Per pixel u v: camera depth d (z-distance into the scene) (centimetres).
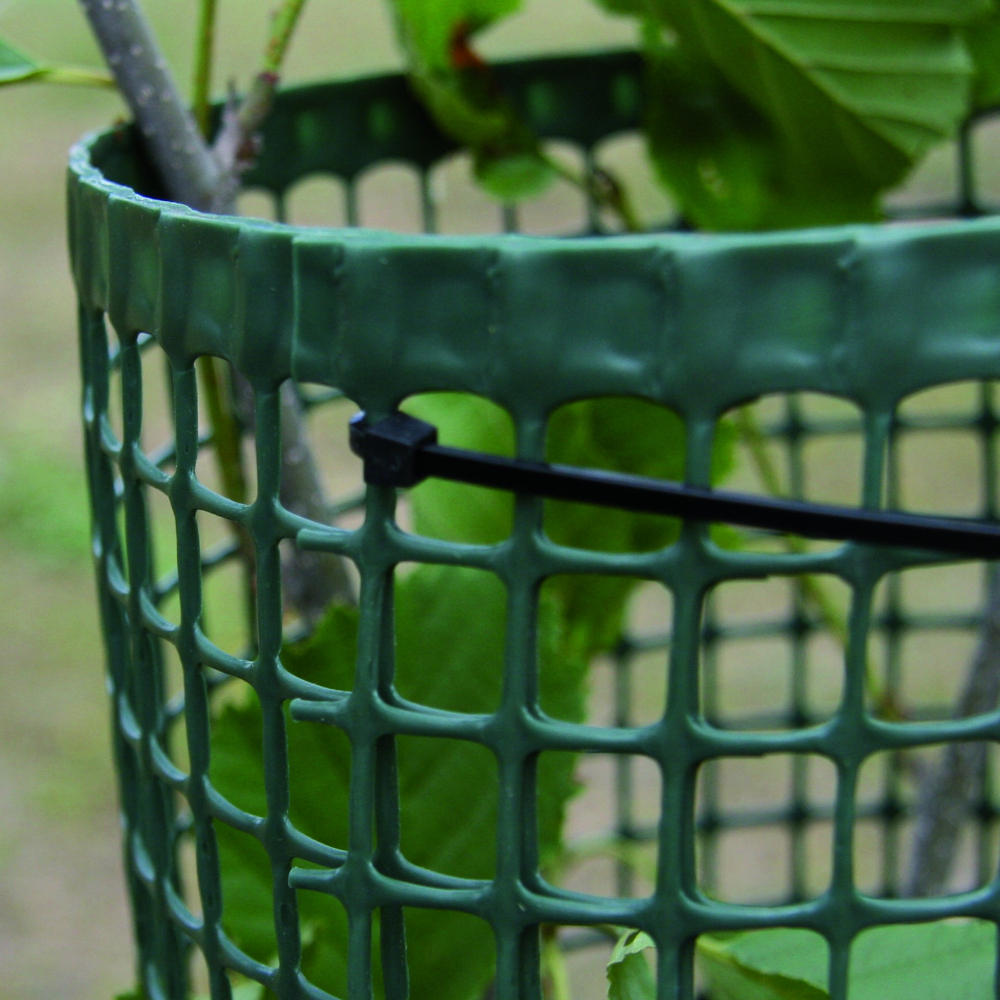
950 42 41
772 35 41
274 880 32
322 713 31
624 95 48
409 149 47
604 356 30
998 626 40
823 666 116
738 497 30
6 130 195
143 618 33
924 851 42
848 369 29
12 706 116
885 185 44
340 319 30
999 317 29
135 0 38
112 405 61
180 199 38
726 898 94
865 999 35
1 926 99
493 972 35
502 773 31
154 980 36
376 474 30
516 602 30
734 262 29
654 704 107
